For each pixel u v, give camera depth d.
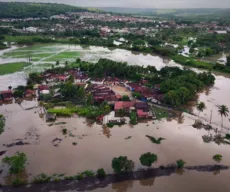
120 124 117.12
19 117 121.94
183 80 162.88
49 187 77.19
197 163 90.38
